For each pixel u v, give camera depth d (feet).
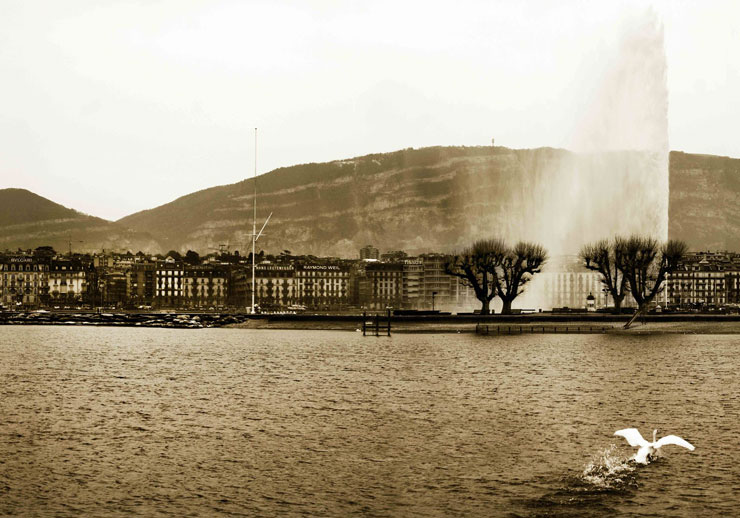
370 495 180.55
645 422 250.16
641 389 319.06
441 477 192.54
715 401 289.12
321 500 177.17
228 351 515.09
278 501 176.55
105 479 191.52
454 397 302.66
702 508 171.32
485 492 181.98
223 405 287.89
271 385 339.98
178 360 455.22
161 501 176.45
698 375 362.12
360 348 524.93
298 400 298.15
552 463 203.41
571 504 174.19
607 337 604.49
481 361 429.79
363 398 302.04
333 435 235.20
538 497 178.50
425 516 168.25
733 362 416.05
